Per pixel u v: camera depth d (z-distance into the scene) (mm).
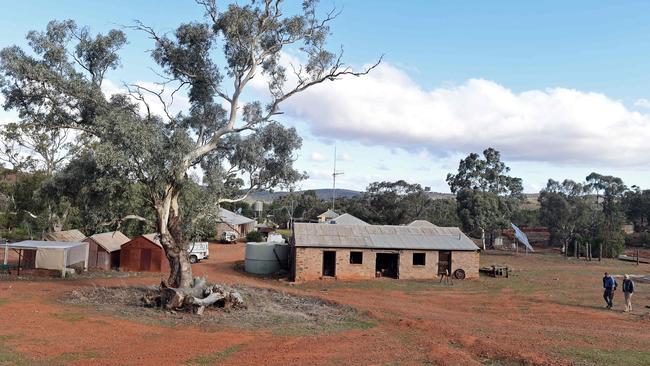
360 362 15484
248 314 24016
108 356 15641
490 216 71250
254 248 42375
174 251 25922
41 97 25797
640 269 50625
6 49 24375
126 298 27016
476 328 21328
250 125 28344
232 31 26031
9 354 15188
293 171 30344
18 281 32344
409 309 26562
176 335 19047
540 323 23406
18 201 47062
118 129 23516
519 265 52531
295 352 16703
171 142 25125
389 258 44188
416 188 87688
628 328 22234
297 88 28594
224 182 29562
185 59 27344
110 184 25266
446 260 40938
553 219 82312
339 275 39156
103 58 26922
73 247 36500
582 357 16109
